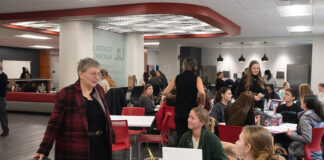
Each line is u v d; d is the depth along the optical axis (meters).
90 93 2.36
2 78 6.70
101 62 10.10
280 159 1.60
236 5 6.96
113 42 10.80
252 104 3.49
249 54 17.09
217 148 2.27
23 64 18.78
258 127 1.69
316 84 12.37
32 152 5.49
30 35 12.28
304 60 15.86
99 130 2.34
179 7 6.79
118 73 11.10
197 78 3.68
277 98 7.23
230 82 11.89
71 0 6.58
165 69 14.51
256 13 7.91
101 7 7.16
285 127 4.08
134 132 5.14
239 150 1.72
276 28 10.67
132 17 8.19
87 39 8.93
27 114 10.22
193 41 14.13
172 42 14.37
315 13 7.76
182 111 3.67
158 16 8.05
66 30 8.70
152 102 6.10
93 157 2.28
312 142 3.64
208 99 4.90
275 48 16.48
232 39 13.71
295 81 15.55
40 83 15.84
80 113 2.24
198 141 2.38
